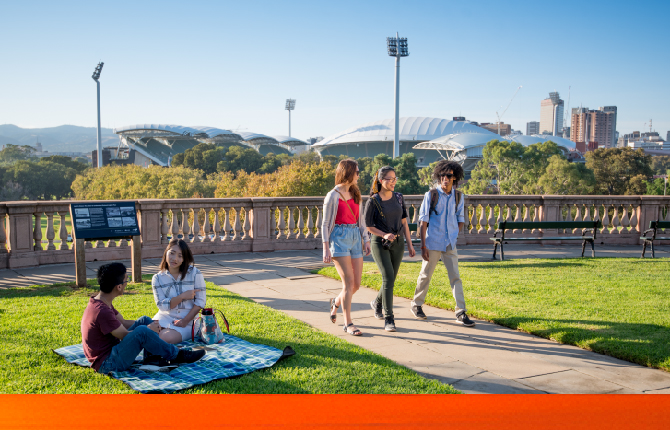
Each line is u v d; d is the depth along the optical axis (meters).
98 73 133.75
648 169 98.56
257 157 143.38
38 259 9.41
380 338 5.23
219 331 4.71
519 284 7.61
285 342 4.84
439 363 4.47
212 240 11.16
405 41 105.56
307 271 9.12
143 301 6.46
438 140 172.12
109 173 100.25
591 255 11.20
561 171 81.50
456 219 5.79
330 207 5.23
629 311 6.00
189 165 142.00
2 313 5.80
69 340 4.80
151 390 3.53
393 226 5.41
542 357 4.64
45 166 157.38
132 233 7.78
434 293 7.05
